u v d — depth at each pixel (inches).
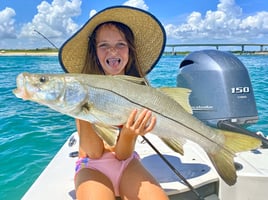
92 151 27.0
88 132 27.0
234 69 37.7
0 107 94.2
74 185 27.2
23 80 23.1
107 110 23.6
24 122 75.9
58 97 23.2
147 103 24.0
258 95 107.3
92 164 27.0
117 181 26.3
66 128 70.5
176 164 31.3
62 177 29.4
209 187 28.6
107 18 30.4
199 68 37.9
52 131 68.1
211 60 37.8
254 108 37.9
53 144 59.8
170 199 26.9
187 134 25.2
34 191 27.0
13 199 40.9
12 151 56.1
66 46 31.1
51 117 80.7
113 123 24.0
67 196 26.2
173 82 139.9
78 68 33.1
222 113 36.9
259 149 33.4
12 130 69.2
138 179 25.5
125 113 23.8
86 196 23.9
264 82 136.4
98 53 31.0
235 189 28.4
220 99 37.0
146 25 32.3
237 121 37.0
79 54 32.3
